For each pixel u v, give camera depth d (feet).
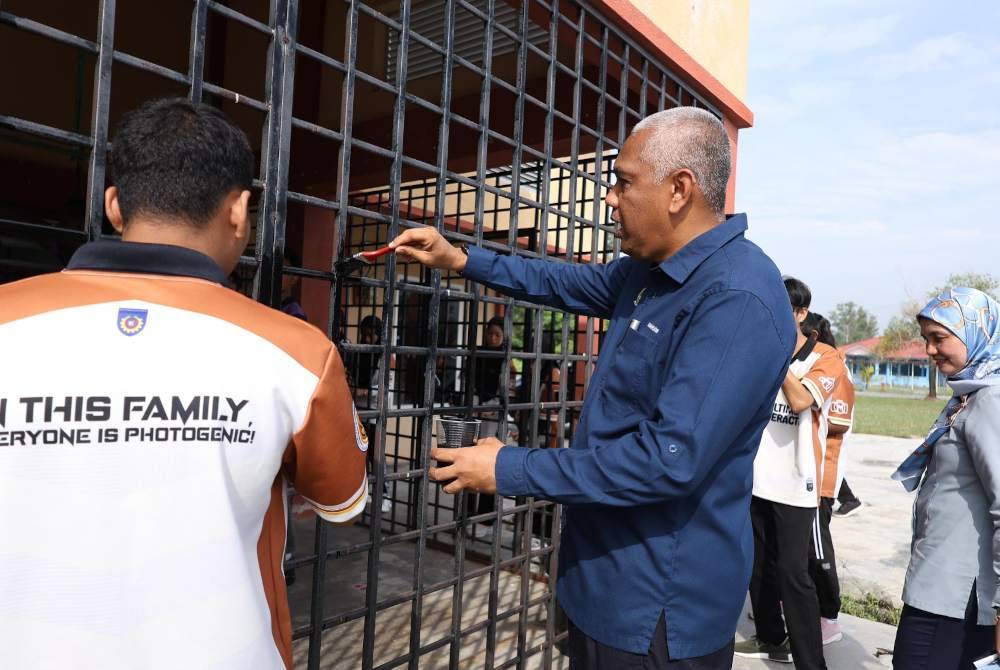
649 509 5.21
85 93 18.57
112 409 2.85
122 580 2.83
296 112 20.66
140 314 3.00
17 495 2.72
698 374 4.77
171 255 3.16
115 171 3.32
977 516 6.59
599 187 9.46
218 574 3.03
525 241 13.19
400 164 6.60
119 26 18.38
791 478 10.18
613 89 12.96
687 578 5.18
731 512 5.32
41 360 2.80
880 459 39.24
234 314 3.25
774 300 5.03
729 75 13.35
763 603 11.30
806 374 10.18
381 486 6.61
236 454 3.08
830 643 12.06
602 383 5.71
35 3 17.21
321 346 3.48
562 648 10.90
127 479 2.86
